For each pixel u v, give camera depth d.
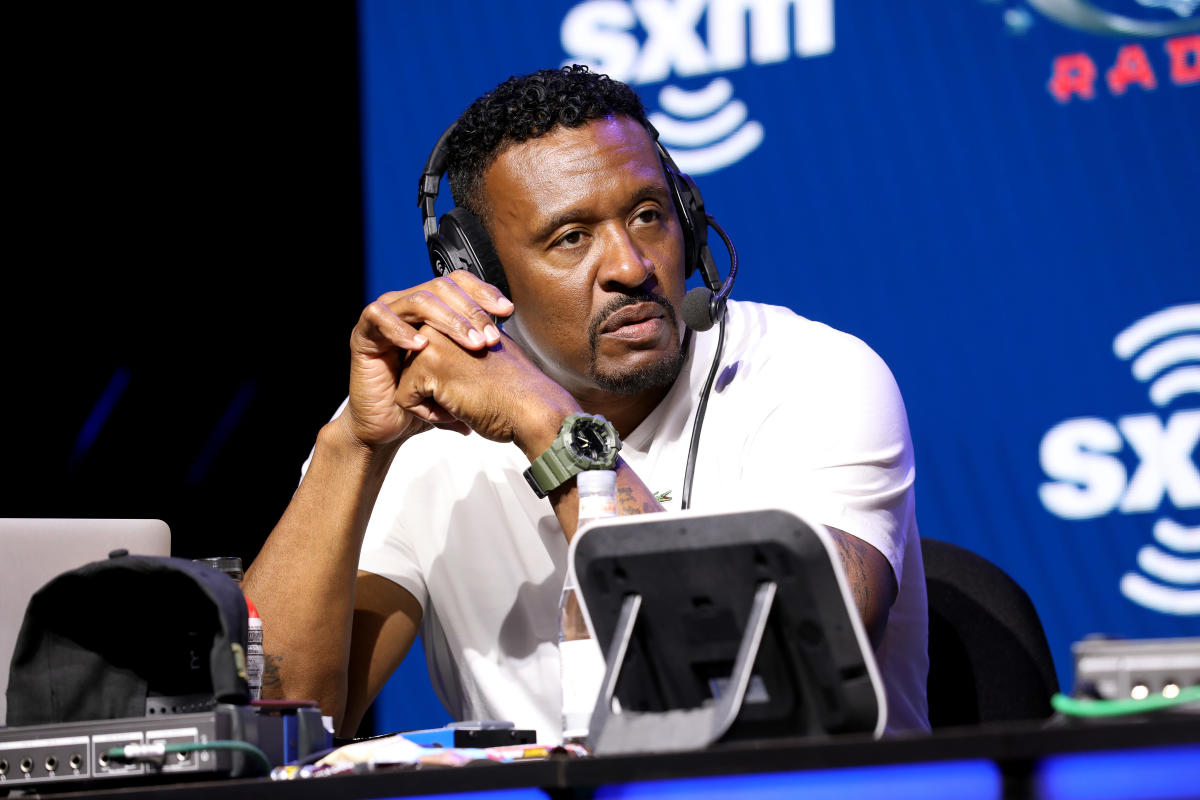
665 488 2.46
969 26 4.52
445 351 2.13
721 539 1.34
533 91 2.37
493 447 2.61
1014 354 4.42
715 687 1.39
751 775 1.17
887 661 2.35
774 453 2.34
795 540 1.31
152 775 1.49
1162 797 1.07
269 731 1.56
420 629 2.76
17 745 1.53
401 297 2.20
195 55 5.37
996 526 4.41
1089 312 4.36
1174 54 4.33
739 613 1.35
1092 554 4.31
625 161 2.32
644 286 2.33
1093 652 1.26
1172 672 1.22
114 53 5.40
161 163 5.42
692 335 2.56
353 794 1.31
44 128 5.42
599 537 1.40
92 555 1.98
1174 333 4.27
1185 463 4.23
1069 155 4.41
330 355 5.36
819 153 4.64
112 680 1.62
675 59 4.81
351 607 2.31
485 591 2.56
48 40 5.40
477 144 2.42
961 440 4.46
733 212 4.71
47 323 5.43
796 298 4.63
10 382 5.41
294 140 5.31
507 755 1.55
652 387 2.43
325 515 2.29
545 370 2.46
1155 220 4.32
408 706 4.84
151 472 5.42
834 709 1.33
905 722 2.34
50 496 5.39
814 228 4.63
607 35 4.90
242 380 5.42
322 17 5.28
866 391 2.37
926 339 4.51
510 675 2.52
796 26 4.68
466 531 2.59
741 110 4.72
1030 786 1.10
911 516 2.41
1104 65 4.39
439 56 5.12
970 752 1.10
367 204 5.22
